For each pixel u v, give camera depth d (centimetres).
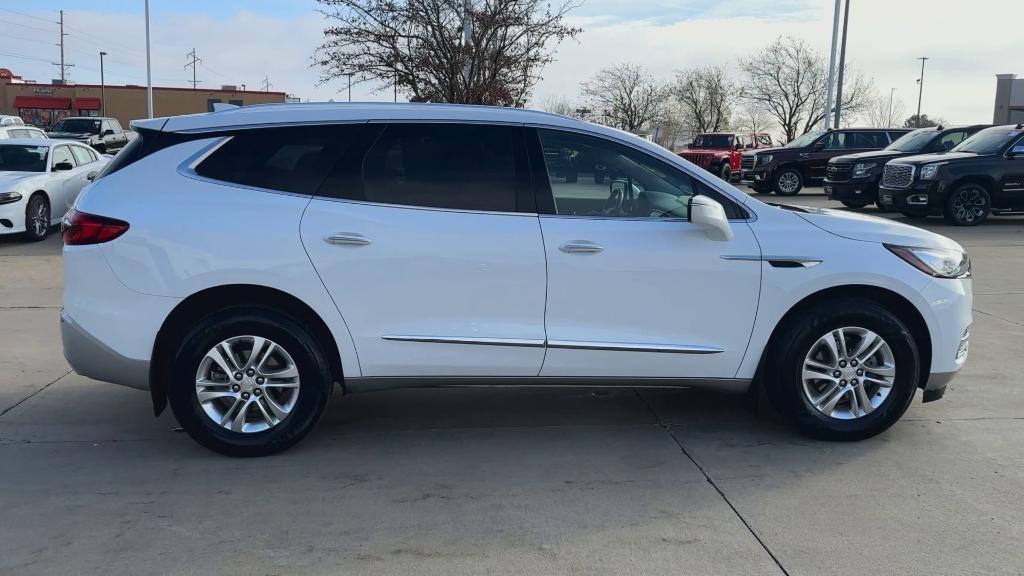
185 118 436
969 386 564
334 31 1599
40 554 333
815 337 444
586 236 431
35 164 1296
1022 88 5691
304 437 439
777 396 455
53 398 534
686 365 446
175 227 413
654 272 434
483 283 428
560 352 436
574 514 373
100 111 5897
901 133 2244
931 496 391
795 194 2281
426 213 427
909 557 333
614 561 330
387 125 436
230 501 384
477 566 326
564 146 443
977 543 345
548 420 502
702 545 343
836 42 2847
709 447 455
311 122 434
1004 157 1444
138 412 509
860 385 451
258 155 429
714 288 439
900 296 451
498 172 437
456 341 430
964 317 458
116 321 416
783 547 342
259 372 427
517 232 428
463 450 452
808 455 442
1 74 6022
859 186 1684
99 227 413
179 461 433
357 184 428
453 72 1577
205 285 414
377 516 370
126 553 334
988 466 426
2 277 949
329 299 422
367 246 420
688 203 439
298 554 335
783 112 5112
